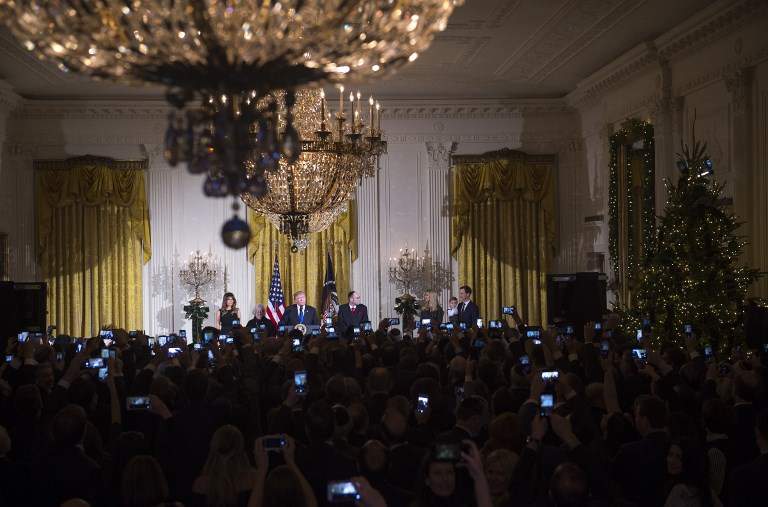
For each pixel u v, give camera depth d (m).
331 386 6.50
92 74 5.31
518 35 17.02
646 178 17.52
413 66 19.19
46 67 18.33
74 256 21.17
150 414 6.57
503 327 13.94
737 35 14.63
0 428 5.45
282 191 13.16
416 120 22.00
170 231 21.48
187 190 21.55
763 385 6.63
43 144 21.23
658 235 14.55
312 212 13.45
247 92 5.41
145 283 21.50
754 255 14.55
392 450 5.10
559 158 22.20
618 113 19.34
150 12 4.86
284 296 21.59
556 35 17.00
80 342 11.53
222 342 13.10
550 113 22.16
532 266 21.94
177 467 6.14
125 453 5.43
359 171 13.52
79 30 4.88
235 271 21.59
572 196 22.05
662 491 5.25
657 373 8.28
